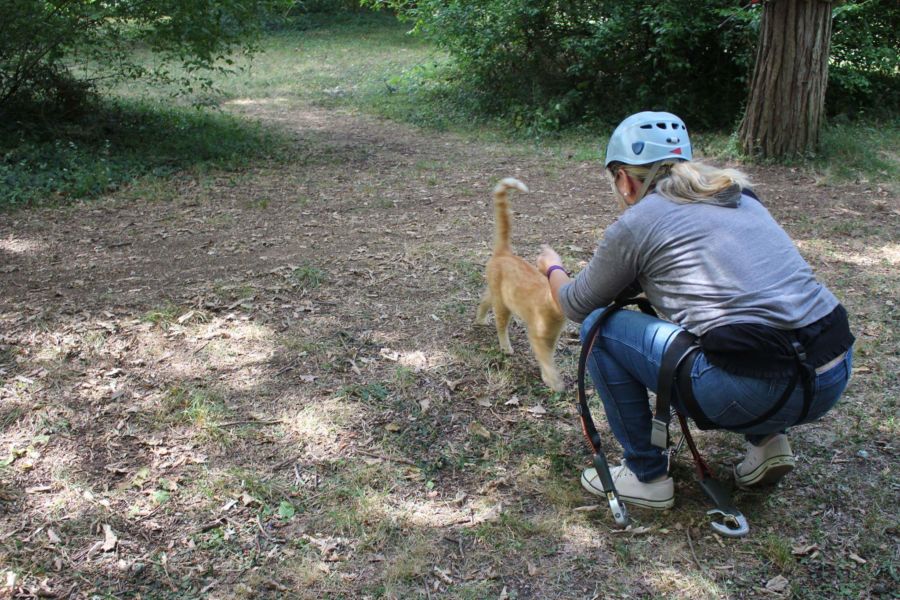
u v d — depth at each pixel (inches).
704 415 87.8
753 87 317.7
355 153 353.1
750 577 89.8
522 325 161.8
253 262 196.5
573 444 117.5
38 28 317.4
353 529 98.3
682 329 88.6
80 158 304.8
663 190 88.6
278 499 103.9
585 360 97.5
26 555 93.0
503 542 96.3
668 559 93.0
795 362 81.5
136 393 129.5
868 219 235.9
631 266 89.1
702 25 385.7
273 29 847.7
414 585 89.5
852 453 112.3
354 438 118.0
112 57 363.3
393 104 491.5
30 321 156.7
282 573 91.1
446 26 444.1
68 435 117.1
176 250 207.8
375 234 222.5
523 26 428.8
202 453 113.7
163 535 97.0
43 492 104.3
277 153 347.9
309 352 144.0
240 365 139.8
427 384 133.9
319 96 531.8
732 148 327.9
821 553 93.0
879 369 136.3
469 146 376.8
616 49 427.2
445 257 199.2
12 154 296.8
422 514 101.4
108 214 246.5
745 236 85.1
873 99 421.7
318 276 182.7
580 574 91.1
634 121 93.2
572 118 420.8
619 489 102.4
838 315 85.6
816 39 302.2
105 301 167.9
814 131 314.7
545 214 246.1
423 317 161.8
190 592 88.2
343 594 88.3
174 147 341.4
